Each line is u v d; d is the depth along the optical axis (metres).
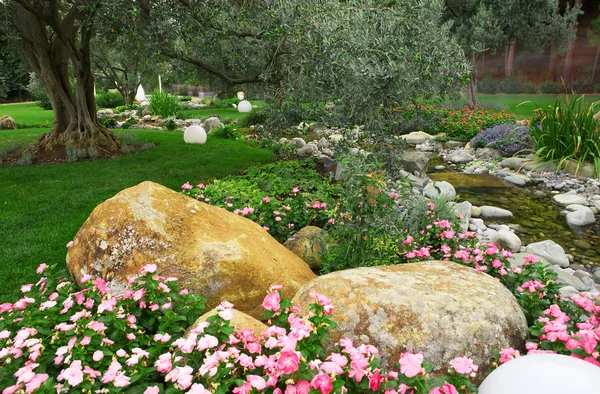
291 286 3.36
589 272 4.84
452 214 4.66
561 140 9.32
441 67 4.95
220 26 7.30
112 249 3.16
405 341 2.30
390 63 4.57
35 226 5.50
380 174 4.09
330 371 1.61
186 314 2.54
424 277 2.78
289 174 7.95
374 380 1.71
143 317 2.58
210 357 1.78
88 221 3.39
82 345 2.07
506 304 2.53
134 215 3.20
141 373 1.92
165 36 6.98
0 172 9.02
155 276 2.57
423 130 14.53
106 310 2.34
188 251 3.11
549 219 6.59
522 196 7.79
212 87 10.96
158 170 9.03
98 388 1.94
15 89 40.97
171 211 3.26
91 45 12.98
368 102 5.04
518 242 5.25
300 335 1.79
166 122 17.81
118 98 31.78
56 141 11.11
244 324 2.44
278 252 3.72
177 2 6.97
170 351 2.20
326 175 8.46
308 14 5.67
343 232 3.79
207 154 10.86
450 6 18.38
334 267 3.90
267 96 7.09
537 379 1.68
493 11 17.28
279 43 6.21
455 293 2.54
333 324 1.93
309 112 6.08
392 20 5.03
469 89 18.64
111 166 9.54
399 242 3.97
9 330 2.37
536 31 17.05
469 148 12.05
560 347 2.12
